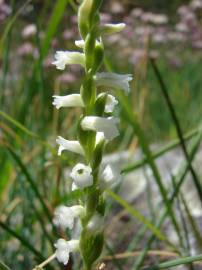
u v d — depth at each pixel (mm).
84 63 82
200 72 503
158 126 405
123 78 81
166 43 556
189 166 146
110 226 216
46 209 147
